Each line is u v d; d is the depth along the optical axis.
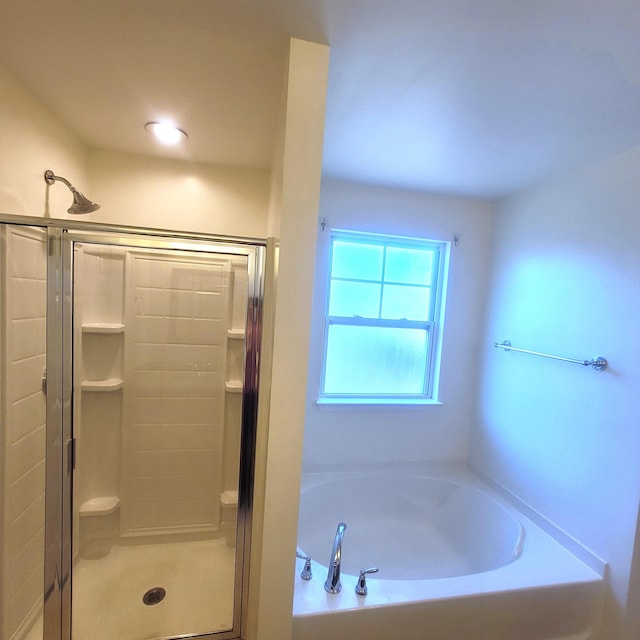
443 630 1.31
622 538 1.40
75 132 1.53
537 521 1.81
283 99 1.03
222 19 0.86
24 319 1.21
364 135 1.47
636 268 1.39
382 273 2.33
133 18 0.87
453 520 2.17
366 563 1.95
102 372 1.66
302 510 2.00
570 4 0.77
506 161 1.65
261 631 1.10
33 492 1.30
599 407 1.52
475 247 2.31
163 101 1.26
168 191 1.79
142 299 1.68
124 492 1.71
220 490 1.76
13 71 1.11
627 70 0.99
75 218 1.62
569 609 1.44
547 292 1.83
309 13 0.83
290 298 1.00
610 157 1.52
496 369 2.18
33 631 1.32
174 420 1.75
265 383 1.13
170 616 1.40
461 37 0.89
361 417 2.26
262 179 1.89
